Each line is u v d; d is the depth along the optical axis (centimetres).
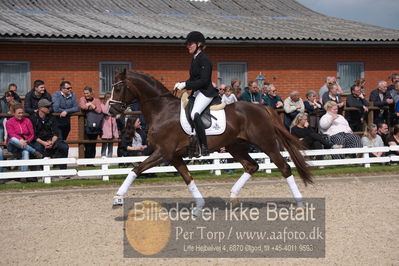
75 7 2044
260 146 882
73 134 1659
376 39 1866
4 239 736
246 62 1838
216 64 1802
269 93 1430
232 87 1352
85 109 1308
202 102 855
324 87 1560
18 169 1309
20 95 1611
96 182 1168
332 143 1357
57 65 1642
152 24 1836
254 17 2219
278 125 893
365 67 1986
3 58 1584
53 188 1122
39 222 830
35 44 1611
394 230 760
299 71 1900
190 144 858
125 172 1205
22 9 1905
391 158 1375
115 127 1355
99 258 645
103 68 1692
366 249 671
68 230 777
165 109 864
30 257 654
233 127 873
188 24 1894
